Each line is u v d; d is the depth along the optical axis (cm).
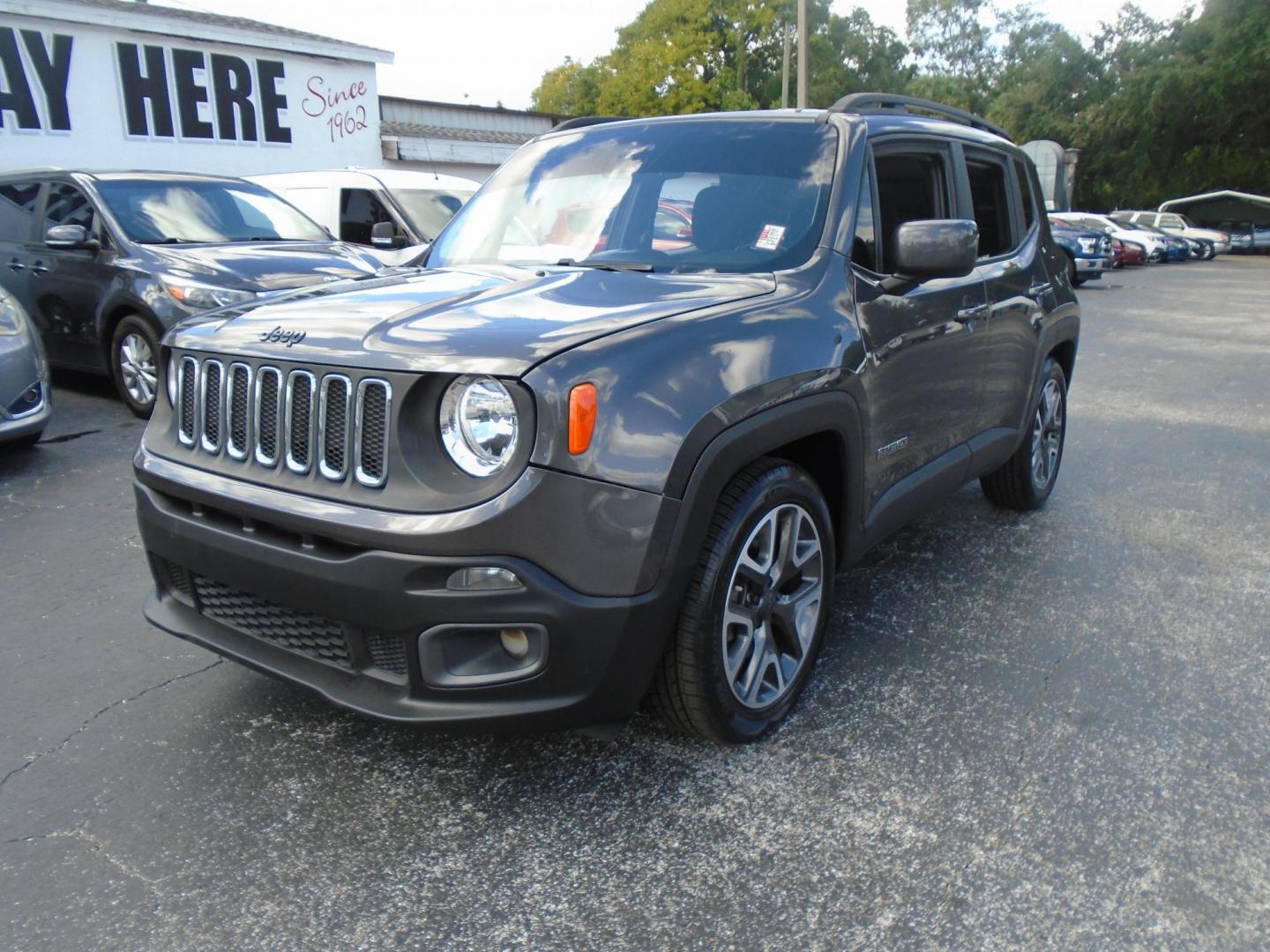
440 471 218
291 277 660
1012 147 450
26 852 232
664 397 227
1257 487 551
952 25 7088
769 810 249
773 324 264
